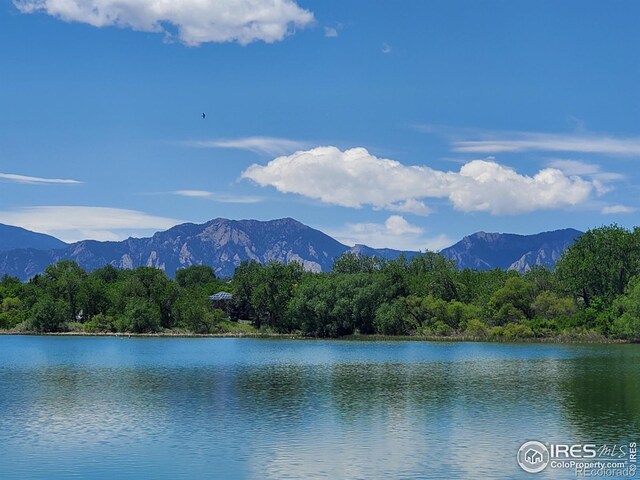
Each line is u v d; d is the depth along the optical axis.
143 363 142.88
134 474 51.78
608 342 199.00
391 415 74.44
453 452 57.88
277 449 58.88
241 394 91.75
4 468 53.25
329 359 150.75
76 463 54.66
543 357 151.62
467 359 148.00
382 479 50.28
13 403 83.88
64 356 163.50
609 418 72.31
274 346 199.00
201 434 64.69
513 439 62.62
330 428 67.56
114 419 72.50
